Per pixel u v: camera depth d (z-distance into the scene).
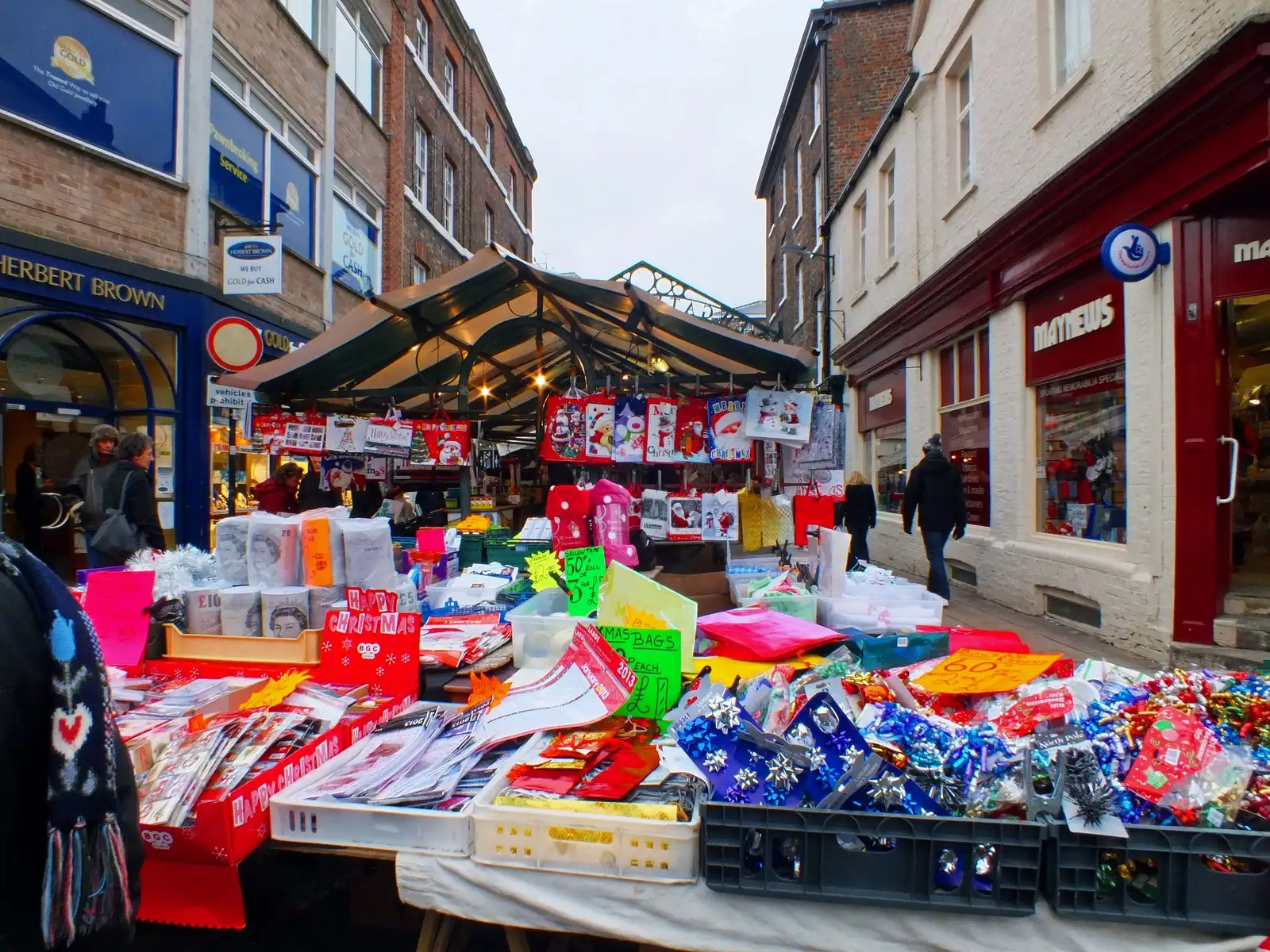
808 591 3.20
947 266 8.21
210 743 1.91
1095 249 5.76
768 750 1.64
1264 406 4.96
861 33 14.48
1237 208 4.61
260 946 2.28
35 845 1.15
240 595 2.72
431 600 3.53
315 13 11.33
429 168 16.70
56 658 1.17
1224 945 1.38
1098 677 2.16
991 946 1.44
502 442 9.77
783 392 4.14
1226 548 4.75
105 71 7.26
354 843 1.75
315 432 5.21
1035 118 6.61
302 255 10.88
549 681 2.31
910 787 1.58
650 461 4.38
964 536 8.00
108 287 7.13
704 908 1.53
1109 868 1.47
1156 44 5.00
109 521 4.94
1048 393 6.80
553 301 5.04
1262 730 1.70
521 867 1.63
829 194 14.43
